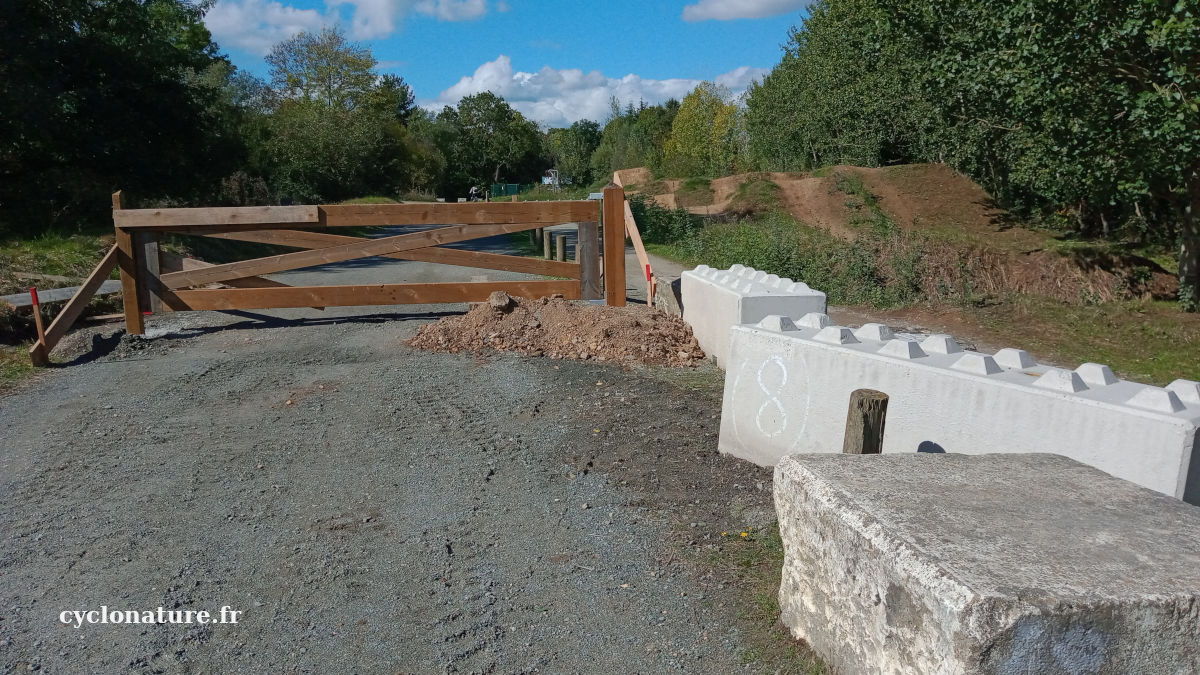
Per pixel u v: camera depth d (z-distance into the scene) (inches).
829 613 131.0
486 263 467.2
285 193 1475.1
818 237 711.1
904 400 187.9
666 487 218.8
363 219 449.4
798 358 215.6
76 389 335.9
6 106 705.0
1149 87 496.4
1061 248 743.1
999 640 93.5
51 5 773.9
